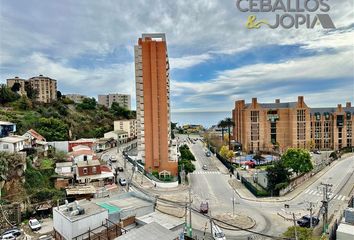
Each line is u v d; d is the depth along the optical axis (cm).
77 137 10950
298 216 4391
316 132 11288
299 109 10769
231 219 4262
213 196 5534
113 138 11925
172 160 7381
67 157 7081
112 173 6356
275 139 10900
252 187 5744
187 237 3056
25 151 5722
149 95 7162
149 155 7150
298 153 6581
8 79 13562
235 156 9662
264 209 4772
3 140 5638
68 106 13712
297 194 5581
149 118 7156
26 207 4425
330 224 3938
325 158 9412
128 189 5784
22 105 10450
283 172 5641
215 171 7919
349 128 11344
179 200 5216
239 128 11856
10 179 4694
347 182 6412
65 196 4969
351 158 9612
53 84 14725
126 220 3222
